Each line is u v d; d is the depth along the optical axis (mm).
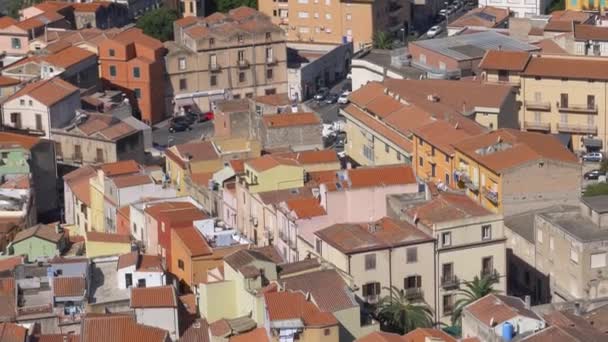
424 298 198750
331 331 176750
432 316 199250
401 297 196625
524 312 175625
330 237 199125
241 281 191375
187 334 189750
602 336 170500
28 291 198375
